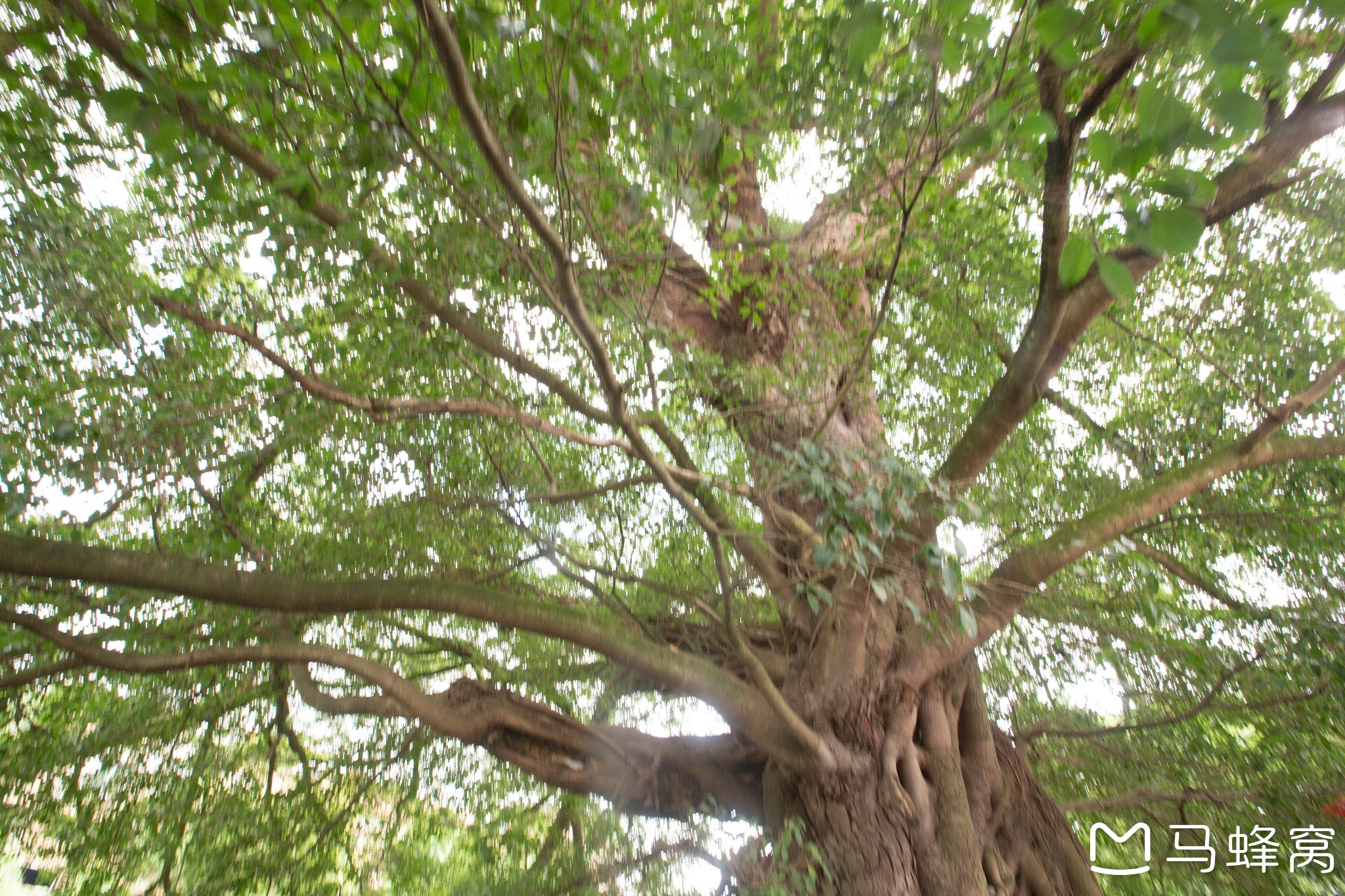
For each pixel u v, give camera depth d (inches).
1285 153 162.1
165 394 182.7
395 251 181.3
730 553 268.2
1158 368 279.1
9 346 181.3
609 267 177.6
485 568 246.1
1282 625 209.6
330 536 228.8
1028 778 243.4
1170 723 254.7
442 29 93.1
